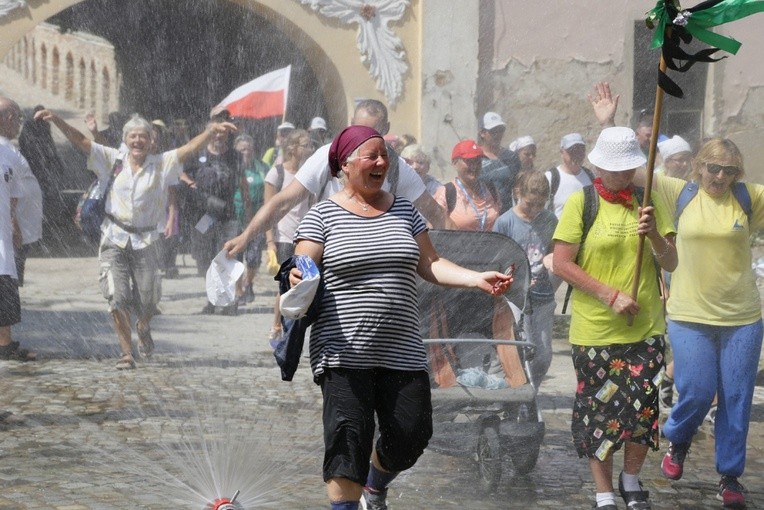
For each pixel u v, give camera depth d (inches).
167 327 786.8
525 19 1035.3
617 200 386.6
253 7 1031.6
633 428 380.2
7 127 658.2
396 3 1039.6
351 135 330.6
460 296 436.1
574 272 385.4
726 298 414.3
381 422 329.7
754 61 1025.5
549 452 472.4
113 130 1075.9
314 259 326.6
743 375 412.5
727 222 414.9
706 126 1034.1
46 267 1053.8
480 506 398.3
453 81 1042.1
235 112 955.3
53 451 454.3
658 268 390.9
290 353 325.4
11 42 1007.0
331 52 1040.8
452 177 1051.9
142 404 548.1
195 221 911.7
